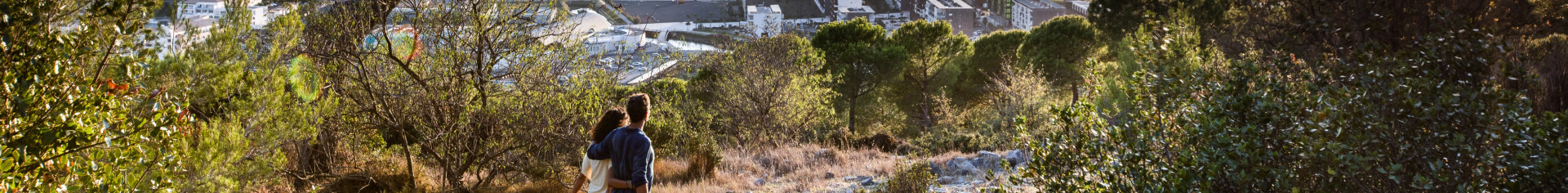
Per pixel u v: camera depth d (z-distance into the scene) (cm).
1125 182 379
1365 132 316
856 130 2825
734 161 1111
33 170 286
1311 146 326
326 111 605
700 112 1548
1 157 269
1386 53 362
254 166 482
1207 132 337
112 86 325
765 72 1900
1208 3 2175
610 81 790
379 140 793
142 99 348
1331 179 308
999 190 475
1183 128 370
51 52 305
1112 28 2820
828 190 836
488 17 733
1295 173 336
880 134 1579
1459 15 359
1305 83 376
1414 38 380
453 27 725
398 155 829
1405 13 793
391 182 759
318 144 742
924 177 763
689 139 1045
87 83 313
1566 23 1151
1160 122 389
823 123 2072
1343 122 317
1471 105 317
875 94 2814
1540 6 1177
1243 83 361
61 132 290
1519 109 327
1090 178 418
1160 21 418
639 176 359
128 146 323
